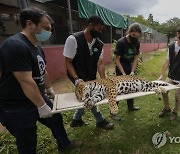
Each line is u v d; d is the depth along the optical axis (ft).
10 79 6.24
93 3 28.32
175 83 11.44
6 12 20.86
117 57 11.98
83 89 8.75
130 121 12.32
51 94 8.98
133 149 9.57
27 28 6.46
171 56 11.24
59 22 24.70
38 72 6.95
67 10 25.71
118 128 11.50
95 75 10.45
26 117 6.73
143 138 10.39
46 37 6.75
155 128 11.27
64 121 12.40
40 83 7.34
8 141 10.30
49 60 21.31
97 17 8.61
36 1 21.88
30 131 6.95
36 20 6.26
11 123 6.66
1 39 20.57
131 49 11.68
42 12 6.46
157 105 14.69
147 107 14.40
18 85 6.41
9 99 6.55
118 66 11.98
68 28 25.41
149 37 80.53
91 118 12.78
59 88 19.31
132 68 12.33
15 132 6.81
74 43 8.95
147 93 9.77
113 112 8.54
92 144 10.07
